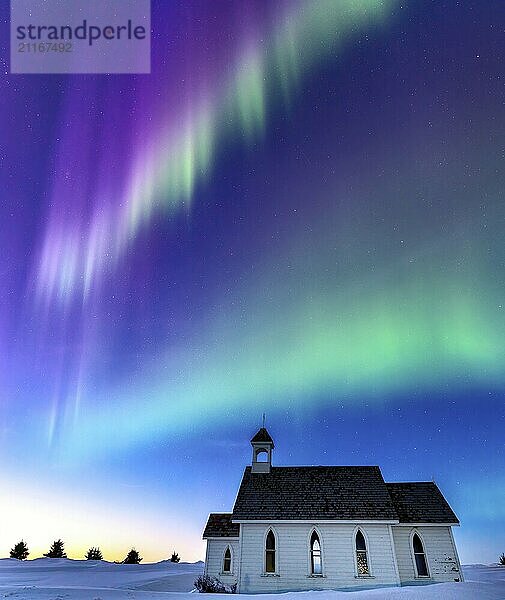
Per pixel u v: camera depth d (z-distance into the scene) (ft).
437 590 64.39
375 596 58.95
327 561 82.99
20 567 177.88
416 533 87.20
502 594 61.05
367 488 94.89
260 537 87.35
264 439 108.88
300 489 96.94
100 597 66.44
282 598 60.80
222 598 63.41
